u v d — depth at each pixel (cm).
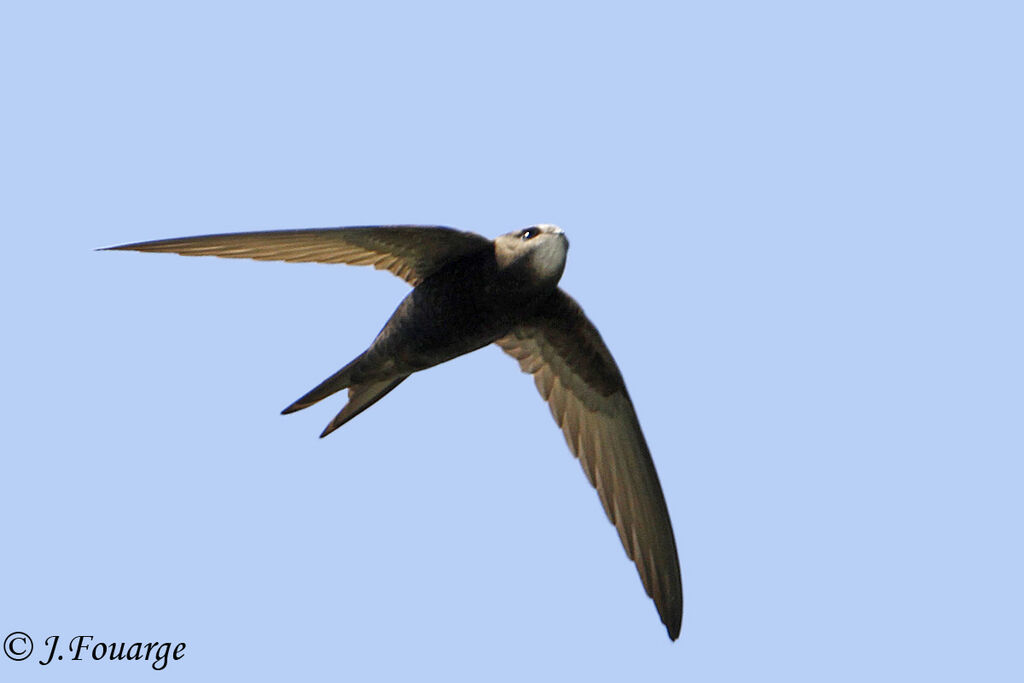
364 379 1329
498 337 1321
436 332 1272
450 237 1230
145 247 1173
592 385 1436
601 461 1471
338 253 1239
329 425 1365
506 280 1242
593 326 1377
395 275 1270
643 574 1478
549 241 1222
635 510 1488
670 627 1462
